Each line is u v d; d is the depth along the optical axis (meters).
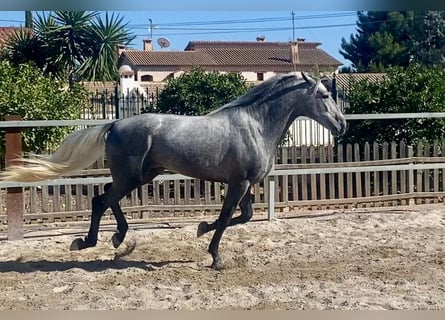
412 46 47.81
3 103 12.30
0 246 8.50
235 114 7.10
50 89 13.30
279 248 8.28
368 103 12.73
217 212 10.77
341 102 14.63
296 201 10.69
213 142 6.94
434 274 6.91
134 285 6.55
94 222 7.17
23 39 20.58
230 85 16.38
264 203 10.63
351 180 10.98
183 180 11.08
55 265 7.46
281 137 7.29
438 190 11.34
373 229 9.41
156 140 6.93
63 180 9.32
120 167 6.98
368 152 11.07
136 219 10.18
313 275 6.89
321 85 7.31
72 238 8.95
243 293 6.21
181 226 9.73
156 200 10.37
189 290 6.34
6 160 8.76
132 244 7.80
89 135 7.10
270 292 6.23
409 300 5.94
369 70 48.66
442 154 11.39
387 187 11.11
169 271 7.13
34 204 9.71
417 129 12.52
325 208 11.16
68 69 21.19
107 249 8.36
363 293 6.18
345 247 8.32
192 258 7.83
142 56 47.38
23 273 7.08
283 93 7.20
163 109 16.28
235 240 8.76
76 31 20.89
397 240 8.70
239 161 6.98
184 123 7.02
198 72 16.75
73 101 13.84
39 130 12.65
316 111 7.25
